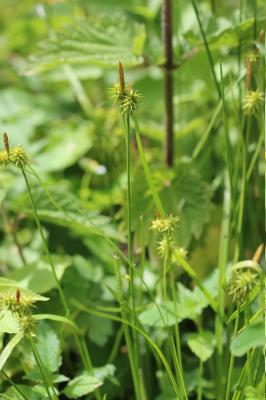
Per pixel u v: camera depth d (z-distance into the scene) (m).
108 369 0.74
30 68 0.85
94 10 1.18
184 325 0.83
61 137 0.97
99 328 0.79
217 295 0.75
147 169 0.67
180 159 0.93
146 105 1.05
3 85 1.26
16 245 0.85
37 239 0.90
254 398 0.64
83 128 0.98
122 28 0.86
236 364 0.79
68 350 0.81
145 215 0.82
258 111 0.74
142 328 0.75
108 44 0.85
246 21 0.77
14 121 1.01
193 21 1.00
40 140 1.03
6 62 1.27
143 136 0.98
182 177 0.83
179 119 0.98
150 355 0.81
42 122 1.04
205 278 0.83
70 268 0.83
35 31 1.21
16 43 1.24
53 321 0.79
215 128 0.92
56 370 0.71
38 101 1.12
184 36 0.81
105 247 0.85
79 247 0.92
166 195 0.83
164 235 0.68
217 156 0.93
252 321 0.66
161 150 0.98
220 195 0.91
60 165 0.93
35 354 0.66
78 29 0.85
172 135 0.87
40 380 0.70
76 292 0.81
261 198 0.83
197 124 0.93
